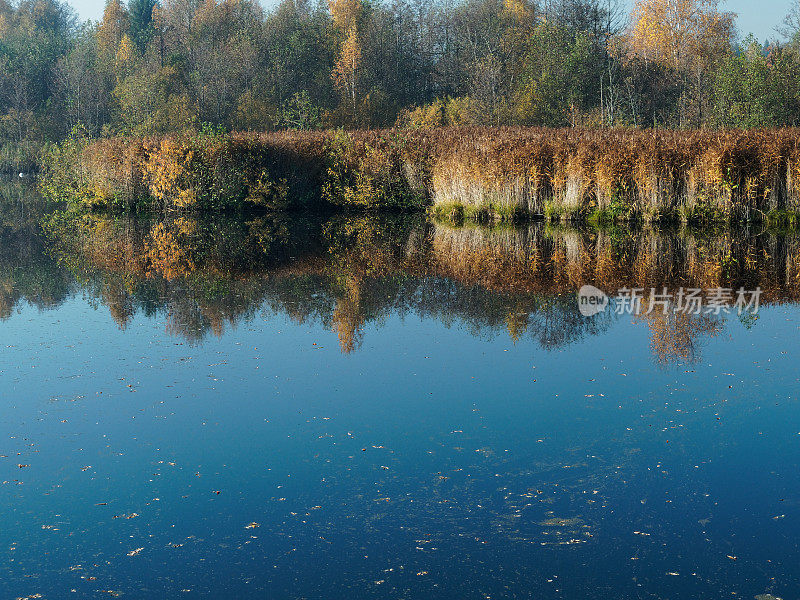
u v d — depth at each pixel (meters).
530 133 20.22
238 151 20.97
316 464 5.47
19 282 11.84
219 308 10.08
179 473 5.36
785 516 4.67
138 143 21.84
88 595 3.99
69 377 7.30
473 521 4.69
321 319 9.49
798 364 7.55
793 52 29.78
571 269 12.41
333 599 3.92
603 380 7.19
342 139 21.45
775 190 16.03
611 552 4.32
